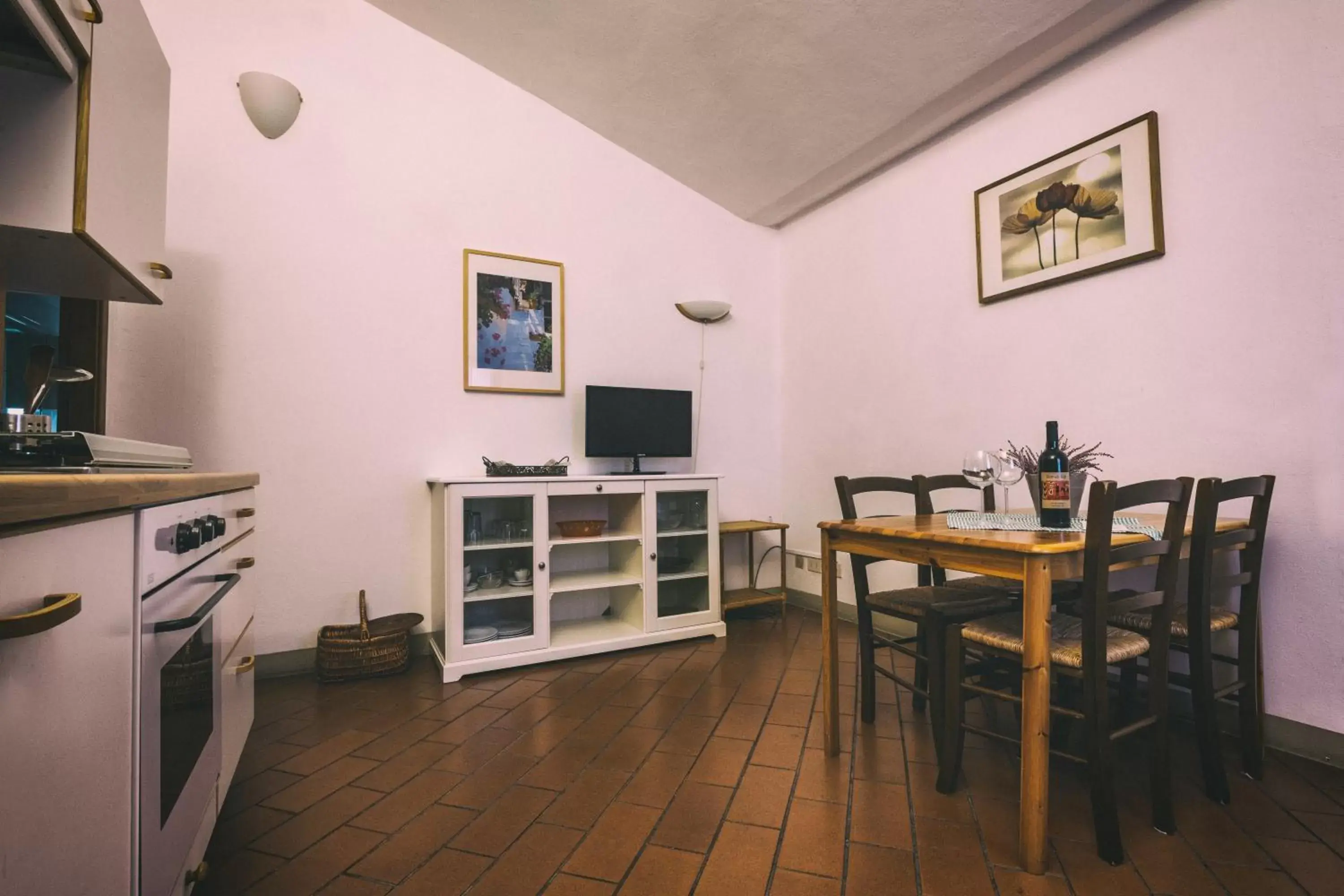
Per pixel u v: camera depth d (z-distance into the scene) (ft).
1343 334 5.89
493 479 9.14
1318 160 6.05
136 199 4.65
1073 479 6.28
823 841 4.88
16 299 6.97
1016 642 5.17
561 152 11.60
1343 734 5.91
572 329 11.56
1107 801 4.59
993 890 4.29
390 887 4.35
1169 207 7.17
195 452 8.74
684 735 6.82
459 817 5.22
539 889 4.33
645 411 11.52
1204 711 5.39
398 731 6.98
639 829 5.05
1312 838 4.84
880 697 7.95
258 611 9.02
